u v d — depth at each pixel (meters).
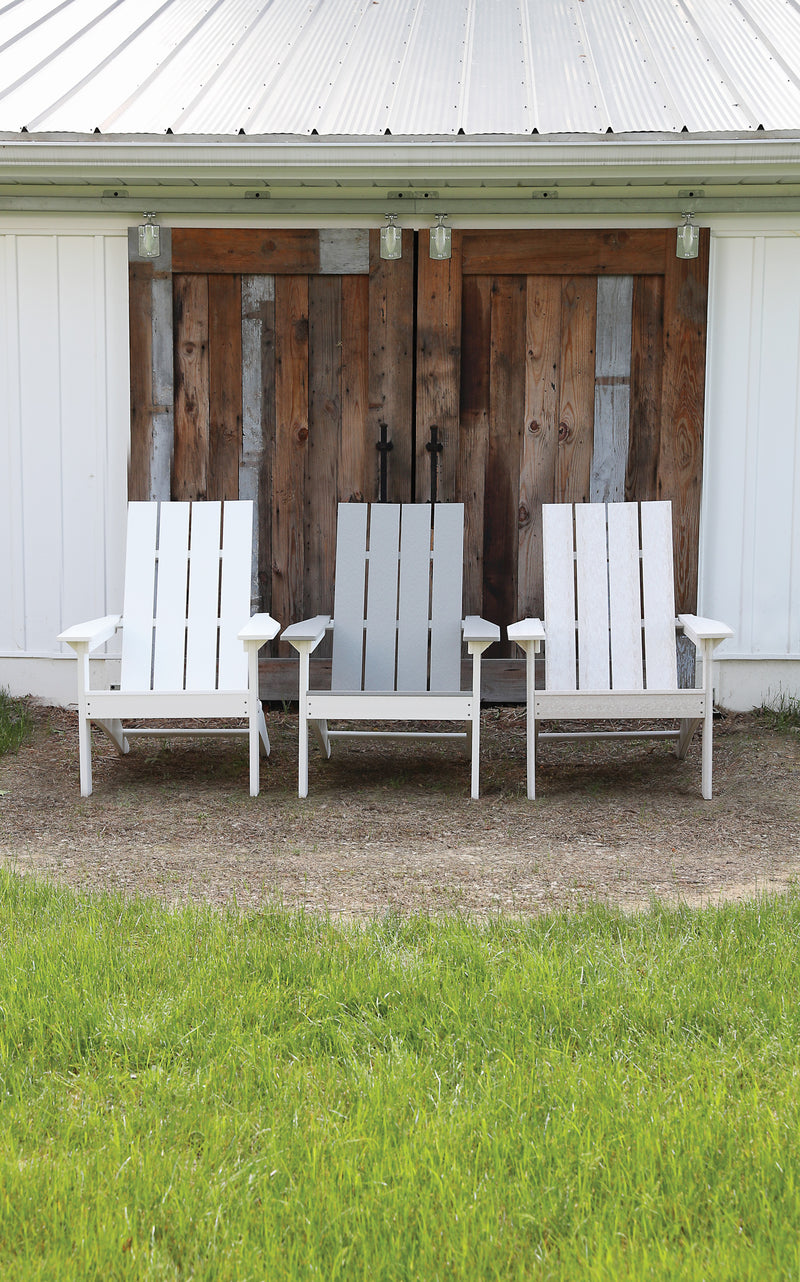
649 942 2.67
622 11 7.05
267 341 5.61
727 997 2.35
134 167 5.14
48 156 5.09
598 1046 2.17
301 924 2.80
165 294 5.57
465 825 4.04
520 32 6.77
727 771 4.77
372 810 4.24
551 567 4.71
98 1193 1.72
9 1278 1.53
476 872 3.48
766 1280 1.53
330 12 7.20
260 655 5.77
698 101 5.55
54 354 5.71
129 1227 1.65
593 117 5.36
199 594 4.75
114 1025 2.21
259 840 3.85
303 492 5.68
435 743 5.36
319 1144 1.83
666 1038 2.19
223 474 5.68
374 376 5.58
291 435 5.66
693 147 4.94
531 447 5.61
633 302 5.51
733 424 5.63
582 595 4.70
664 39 6.55
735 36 6.55
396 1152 1.81
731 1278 1.54
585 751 5.16
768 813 4.17
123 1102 1.99
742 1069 2.09
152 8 7.25
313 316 5.59
